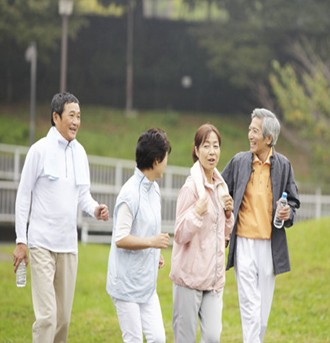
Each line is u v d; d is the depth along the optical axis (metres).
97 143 87.19
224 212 16.27
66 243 17.06
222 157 88.00
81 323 23.98
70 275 17.23
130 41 99.50
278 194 18.00
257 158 18.08
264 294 18.16
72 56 102.06
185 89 105.06
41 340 16.42
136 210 15.28
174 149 88.38
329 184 67.69
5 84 98.56
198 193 15.80
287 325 23.67
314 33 95.56
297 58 95.81
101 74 102.81
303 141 84.75
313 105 68.06
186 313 15.97
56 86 100.56
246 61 95.12
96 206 17.47
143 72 103.88
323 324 23.78
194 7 106.25
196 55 104.62
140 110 102.81
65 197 17.00
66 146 17.16
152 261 15.48
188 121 99.44
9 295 28.22
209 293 16.09
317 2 95.38
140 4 103.50
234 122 101.88
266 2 95.00
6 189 54.59
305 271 29.56
